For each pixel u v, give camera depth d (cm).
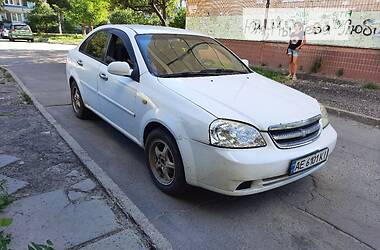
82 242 248
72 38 3052
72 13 2991
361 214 309
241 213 300
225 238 266
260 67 1153
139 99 344
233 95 314
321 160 317
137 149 426
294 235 274
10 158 379
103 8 2880
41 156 388
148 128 338
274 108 300
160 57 370
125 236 257
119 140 454
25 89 721
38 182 329
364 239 274
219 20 1316
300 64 1045
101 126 508
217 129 268
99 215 281
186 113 287
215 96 305
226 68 403
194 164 282
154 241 252
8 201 291
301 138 298
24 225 263
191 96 301
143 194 323
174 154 299
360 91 817
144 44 379
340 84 900
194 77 354
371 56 875
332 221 296
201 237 266
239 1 1212
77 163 374
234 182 269
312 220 296
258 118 280
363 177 383
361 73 904
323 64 985
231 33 1277
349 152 460
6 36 3194
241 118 275
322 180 372
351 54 916
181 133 287
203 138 272
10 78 870
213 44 443
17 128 477
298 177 300
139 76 353
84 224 268
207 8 1355
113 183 327
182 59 382
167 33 415
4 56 1472
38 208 286
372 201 332
